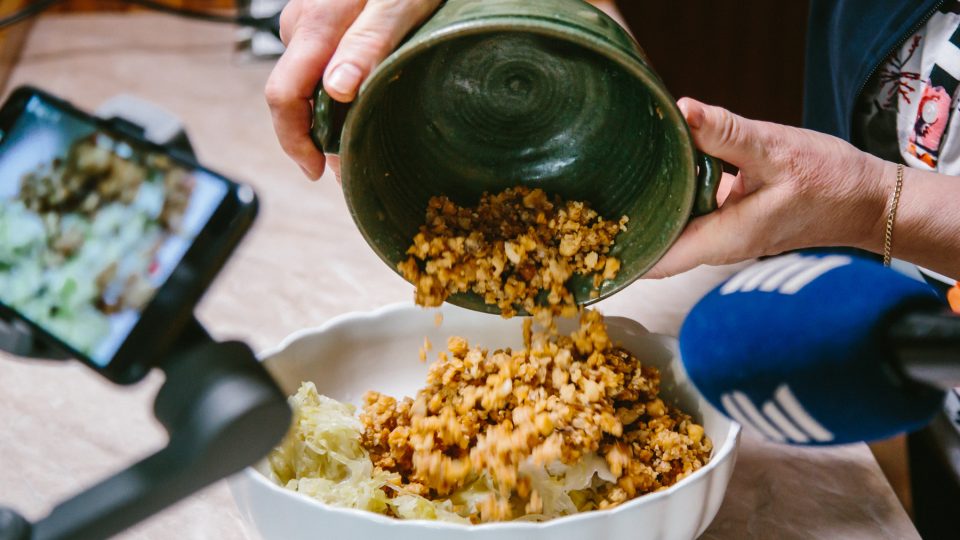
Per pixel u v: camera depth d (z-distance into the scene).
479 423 0.73
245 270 1.11
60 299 0.40
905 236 0.77
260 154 1.34
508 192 0.72
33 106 0.42
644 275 0.70
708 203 0.63
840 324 0.44
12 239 0.41
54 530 0.39
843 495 0.78
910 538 0.73
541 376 0.73
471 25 0.55
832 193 0.73
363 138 0.62
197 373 0.39
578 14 0.58
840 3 0.93
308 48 0.69
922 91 0.89
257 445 0.39
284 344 0.79
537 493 0.69
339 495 0.69
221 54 1.63
